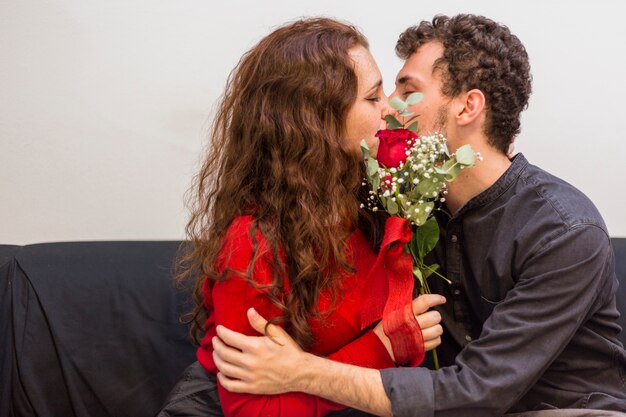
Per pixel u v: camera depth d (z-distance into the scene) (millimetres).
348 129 1286
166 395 1725
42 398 1693
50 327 1709
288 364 1192
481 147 1388
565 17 1942
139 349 1731
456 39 1387
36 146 1904
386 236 1228
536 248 1266
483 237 1376
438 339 1296
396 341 1240
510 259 1315
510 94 1362
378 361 1274
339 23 1333
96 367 1719
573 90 1972
